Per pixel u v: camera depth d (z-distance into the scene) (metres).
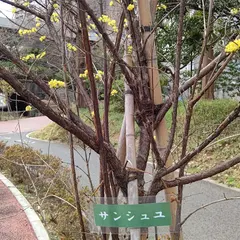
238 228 3.80
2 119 16.78
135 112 1.63
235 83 9.86
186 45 5.68
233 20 4.79
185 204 4.55
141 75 1.60
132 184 1.46
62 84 1.53
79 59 1.99
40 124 16.06
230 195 4.91
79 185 4.64
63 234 3.31
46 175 4.86
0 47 1.36
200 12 5.73
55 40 1.89
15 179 5.69
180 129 3.34
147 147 1.62
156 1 1.77
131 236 1.43
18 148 6.64
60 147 9.25
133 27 1.59
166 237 2.05
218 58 1.55
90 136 1.38
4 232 3.68
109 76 1.73
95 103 1.35
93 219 1.56
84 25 1.30
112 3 1.96
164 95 2.14
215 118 6.74
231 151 6.21
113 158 1.44
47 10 1.95
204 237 3.65
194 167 6.26
